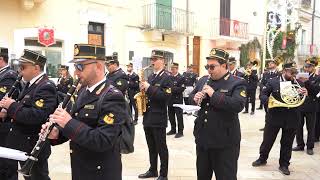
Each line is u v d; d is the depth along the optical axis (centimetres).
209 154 458
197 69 1889
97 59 323
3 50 538
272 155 789
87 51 320
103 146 306
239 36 2070
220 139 441
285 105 636
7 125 491
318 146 882
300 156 784
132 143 346
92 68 321
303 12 2902
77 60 320
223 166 445
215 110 446
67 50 1288
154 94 572
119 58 1458
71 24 1301
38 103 428
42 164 443
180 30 1722
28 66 437
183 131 1050
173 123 1000
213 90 441
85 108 320
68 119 305
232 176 446
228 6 2033
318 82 790
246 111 1426
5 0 1142
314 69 811
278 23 2341
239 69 1370
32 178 442
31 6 1173
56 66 1269
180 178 621
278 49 2355
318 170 685
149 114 585
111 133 309
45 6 1231
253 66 1412
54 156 745
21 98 443
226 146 442
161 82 583
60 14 1271
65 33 1281
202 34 1892
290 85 638
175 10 1697
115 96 319
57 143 349
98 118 316
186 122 1209
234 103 427
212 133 444
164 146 589
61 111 309
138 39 1530
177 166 692
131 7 1496
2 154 329
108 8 1409
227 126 443
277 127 668
